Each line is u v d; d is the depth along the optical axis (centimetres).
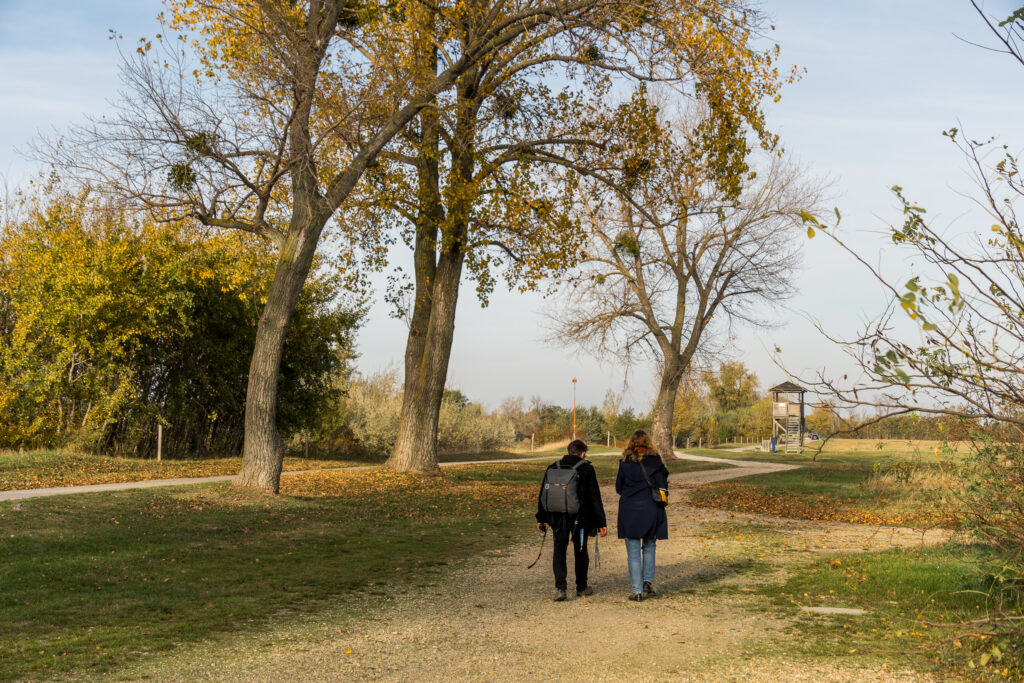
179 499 1452
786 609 736
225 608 710
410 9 1712
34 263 2120
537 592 830
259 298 2706
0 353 2127
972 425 594
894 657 561
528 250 2133
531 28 1845
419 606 749
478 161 1944
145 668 515
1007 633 498
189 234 2027
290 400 3203
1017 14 363
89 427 2236
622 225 3369
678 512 1692
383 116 1691
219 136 1537
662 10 1703
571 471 811
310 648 580
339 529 1266
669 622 686
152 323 2341
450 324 2236
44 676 490
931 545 1062
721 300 3759
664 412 3900
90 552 956
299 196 1617
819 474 2947
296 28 1573
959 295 295
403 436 2239
